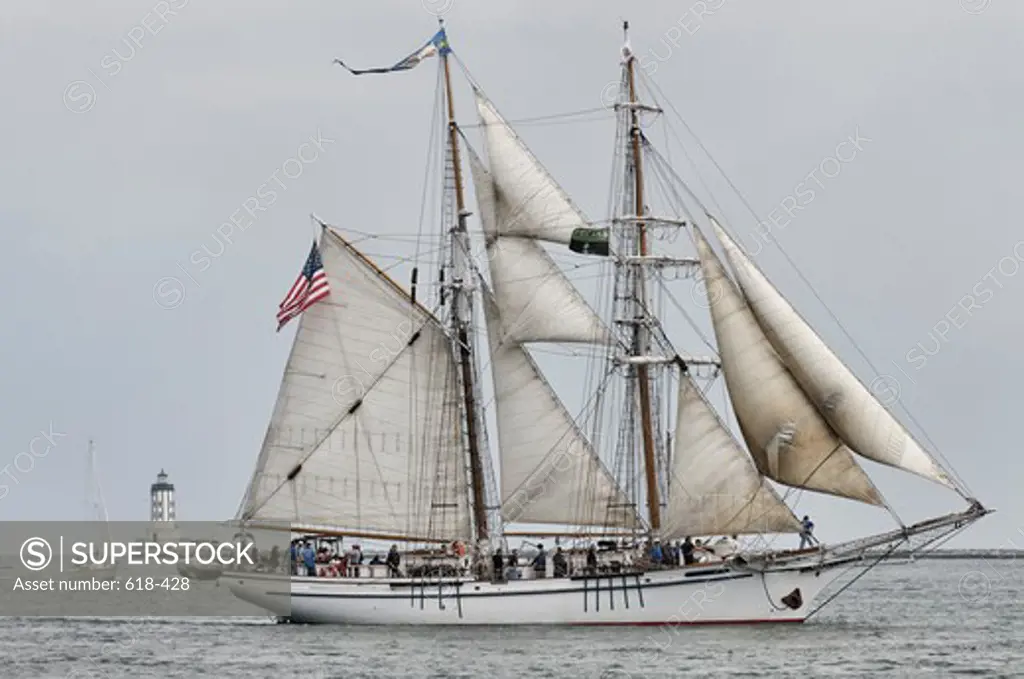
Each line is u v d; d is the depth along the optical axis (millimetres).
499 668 145625
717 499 167250
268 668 150500
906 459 159000
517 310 178750
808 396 162000
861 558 168625
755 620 170375
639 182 177875
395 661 151750
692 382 169875
